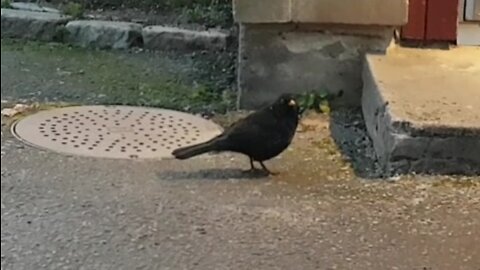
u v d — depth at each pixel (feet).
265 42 9.39
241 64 9.45
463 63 9.28
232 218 7.31
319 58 9.43
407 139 7.97
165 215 7.34
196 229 7.16
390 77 8.83
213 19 11.73
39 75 10.33
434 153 7.98
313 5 9.23
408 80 8.79
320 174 8.07
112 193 7.63
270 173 8.04
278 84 9.49
